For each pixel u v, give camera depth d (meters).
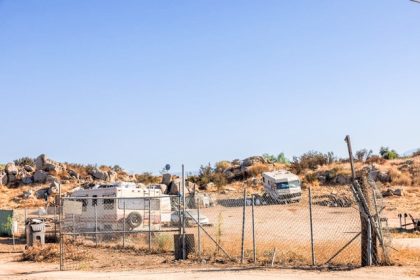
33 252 20.03
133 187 28.78
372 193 15.13
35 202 49.56
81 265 17.58
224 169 63.41
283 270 14.77
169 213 29.62
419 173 52.69
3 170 58.94
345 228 29.89
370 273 13.33
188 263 17.33
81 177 59.59
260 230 30.17
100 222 28.42
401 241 22.81
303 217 36.84
